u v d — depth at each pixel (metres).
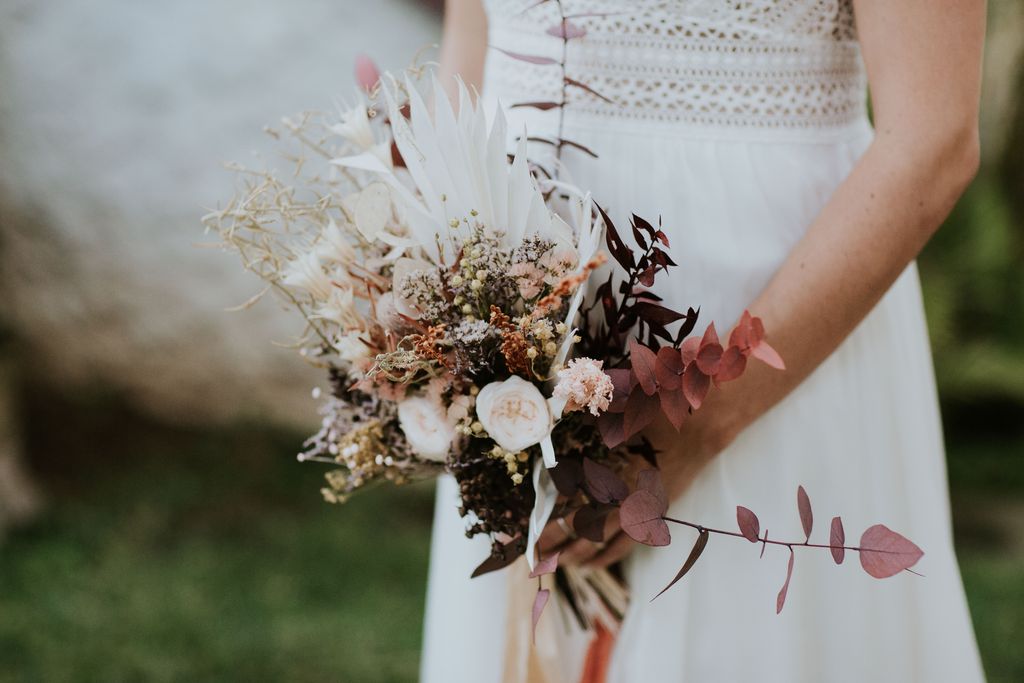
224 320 3.72
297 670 2.74
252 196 1.09
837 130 1.22
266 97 3.72
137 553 3.42
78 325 3.71
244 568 3.36
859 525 1.23
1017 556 4.11
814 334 1.10
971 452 5.20
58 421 3.85
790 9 1.15
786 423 1.19
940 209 1.06
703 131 1.18
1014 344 5.22
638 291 1.11
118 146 3.63
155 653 2.77
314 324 1.16
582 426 1.07
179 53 3.71
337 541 3.59
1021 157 5.36
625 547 1.21
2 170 3.60
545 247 1.01
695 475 1.16
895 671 1.25
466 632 1.40
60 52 3.66
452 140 1.03
